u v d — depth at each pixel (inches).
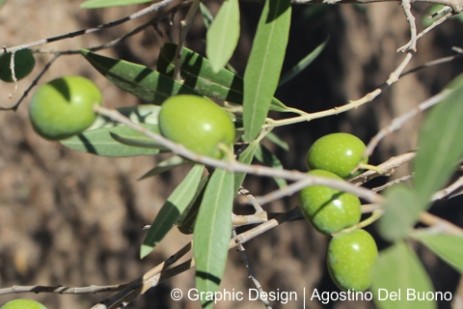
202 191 29.3
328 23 63.2
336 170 29.2
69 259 62.1
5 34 59.3
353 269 28.2
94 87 26.7
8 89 59.5
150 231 28.3
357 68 64.1
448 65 64.7
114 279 62.3
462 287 33.8
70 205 62.1
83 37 60.3
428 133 24.9
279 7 28.3
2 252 61.3
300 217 30.4
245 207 47.5
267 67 28.3
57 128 26.5
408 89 64.6
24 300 29.8
